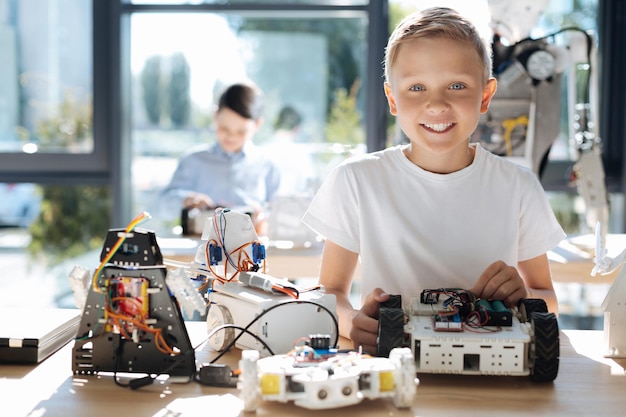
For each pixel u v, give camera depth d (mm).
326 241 1245
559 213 3193
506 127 2006
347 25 3227
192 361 865
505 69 1993
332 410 778
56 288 3303
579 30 2023
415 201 1179
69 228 3322
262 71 3277
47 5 3240
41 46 3258
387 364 791
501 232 1172
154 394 827
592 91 2053
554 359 845
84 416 765
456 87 1034
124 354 880
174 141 3334
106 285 872
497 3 1947
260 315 917
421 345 852
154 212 3225
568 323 2953
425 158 1172
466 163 1189
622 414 775
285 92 3279
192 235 2320
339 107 3268
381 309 883
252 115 2963
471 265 1167
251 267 1054
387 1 3150
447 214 1170
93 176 3312
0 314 1069
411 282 1172
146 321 861
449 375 890
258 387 766
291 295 949
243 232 1058
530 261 1220
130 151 3330
